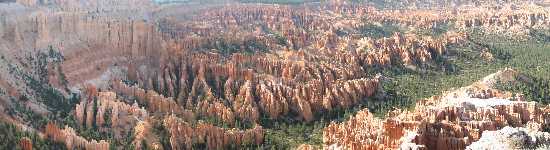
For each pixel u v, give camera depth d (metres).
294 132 194.88
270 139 186.75
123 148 170.75
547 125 162.62
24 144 154.88
